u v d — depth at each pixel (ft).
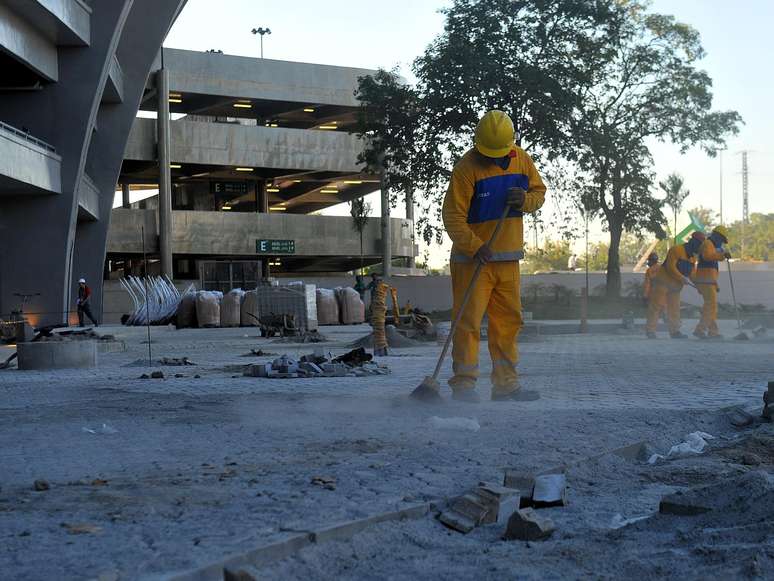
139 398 32.17
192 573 9.89
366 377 40.09
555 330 97.50
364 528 12.29
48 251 130.31
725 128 160.56
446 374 41.11
